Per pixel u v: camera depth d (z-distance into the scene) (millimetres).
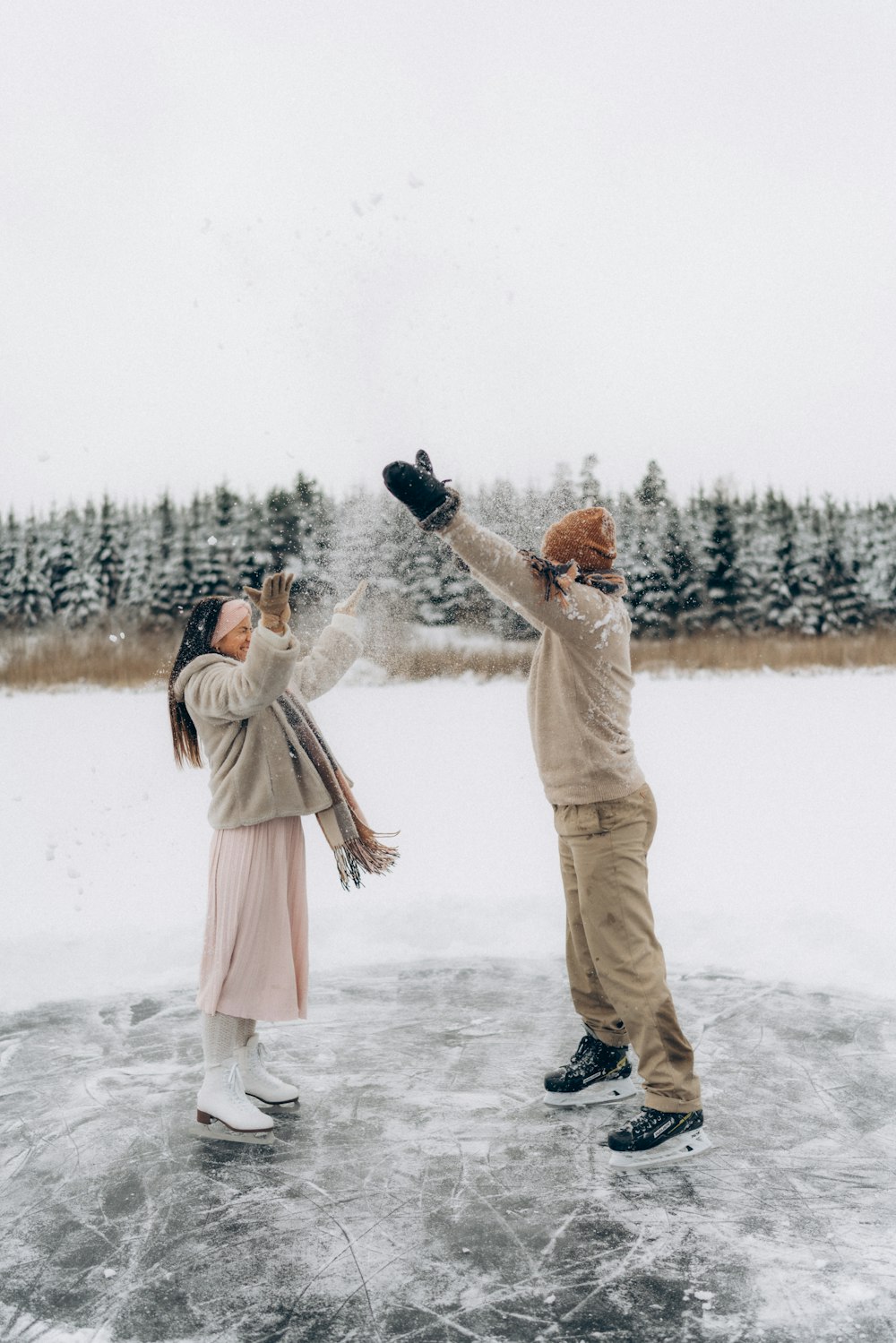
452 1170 2502
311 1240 2197
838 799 7477
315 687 3033
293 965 2756
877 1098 2869
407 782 8375
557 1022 3535
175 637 23891
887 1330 1860
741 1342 1827
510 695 15391
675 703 14117
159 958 4203
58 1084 3057
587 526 2748
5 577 24797
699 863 5598
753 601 25750
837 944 4148
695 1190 2387
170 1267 2105
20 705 15117
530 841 6258
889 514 27547
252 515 24219
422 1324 1897
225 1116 2676
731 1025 3439
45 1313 1954
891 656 20500
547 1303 1956
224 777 2717
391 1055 3252
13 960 4117
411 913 4633
